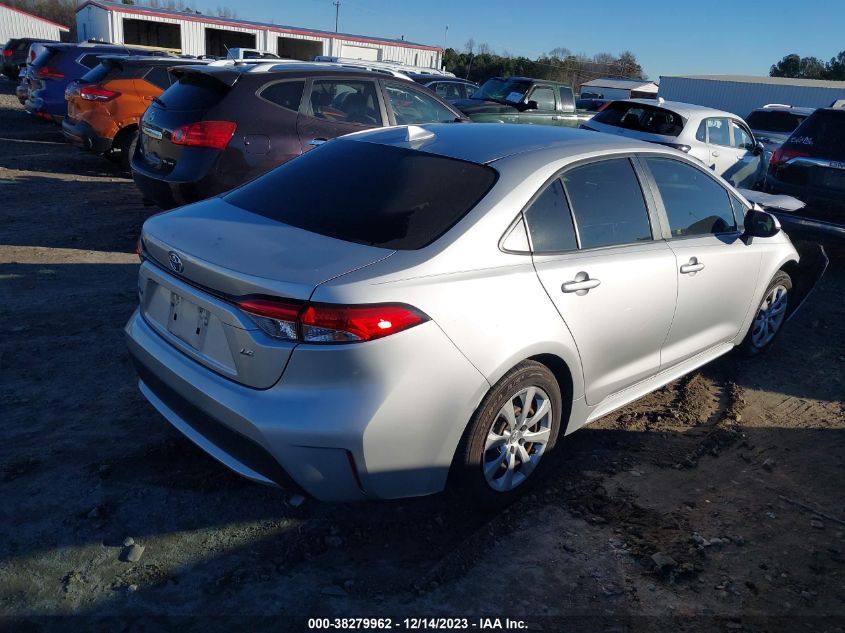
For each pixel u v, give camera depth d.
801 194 7.49
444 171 3.17
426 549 2.94
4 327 4.73
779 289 5.08
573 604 2.67
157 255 3.00
